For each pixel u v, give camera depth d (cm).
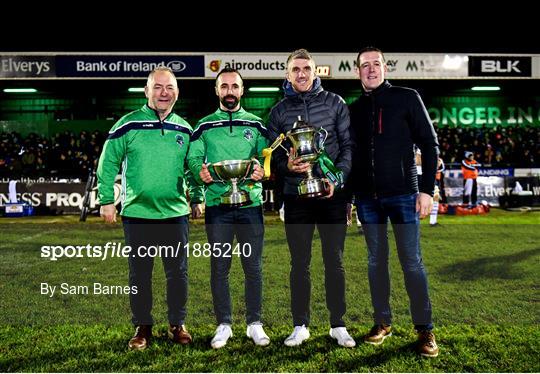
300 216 282
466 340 283
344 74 1359
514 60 1388
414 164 284
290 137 273
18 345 282
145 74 1319
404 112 279
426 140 276
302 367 250
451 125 1728
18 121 1611
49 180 1028
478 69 1381
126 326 315
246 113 297
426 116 279
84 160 1274
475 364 251
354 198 299
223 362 258
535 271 446
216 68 1327
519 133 1602
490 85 1711
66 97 1683
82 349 276
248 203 280
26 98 1675
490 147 1378
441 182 1001
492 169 1115
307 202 283
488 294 376
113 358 263
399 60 1363
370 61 282
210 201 286
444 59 1373
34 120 1656
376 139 281
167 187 279
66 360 261
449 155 1388
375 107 283
